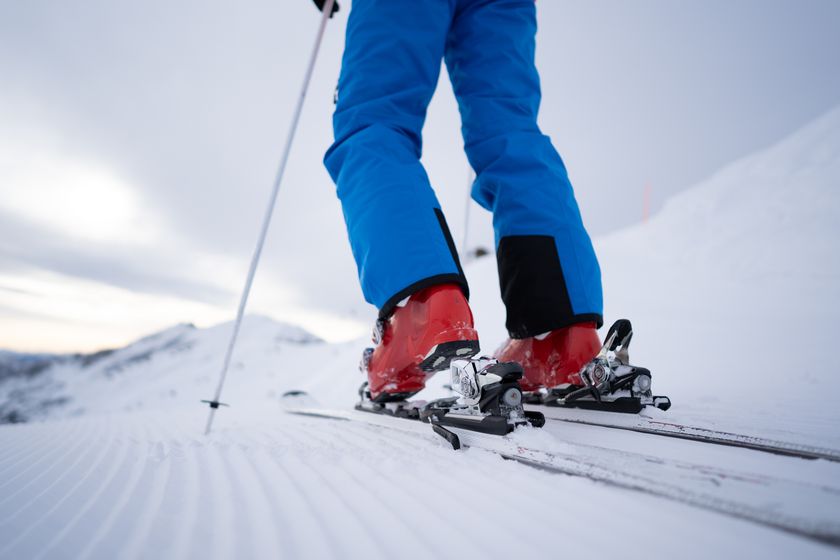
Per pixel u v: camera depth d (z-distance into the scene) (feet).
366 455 3.31
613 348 3.89
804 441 2.73
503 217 4.43
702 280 38.24
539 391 4.86
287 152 6.75
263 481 2.79
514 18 5.01
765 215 52.75
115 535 2.01
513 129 4.61
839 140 65.57
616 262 50.75
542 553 1.63
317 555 1.73
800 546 1.49
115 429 7.54
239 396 49.55
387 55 4.19
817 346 14.12
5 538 1.99
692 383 9.46
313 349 97.40
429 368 3.69
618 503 1.99
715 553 1.51
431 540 1.80
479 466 2.79
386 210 3.59
